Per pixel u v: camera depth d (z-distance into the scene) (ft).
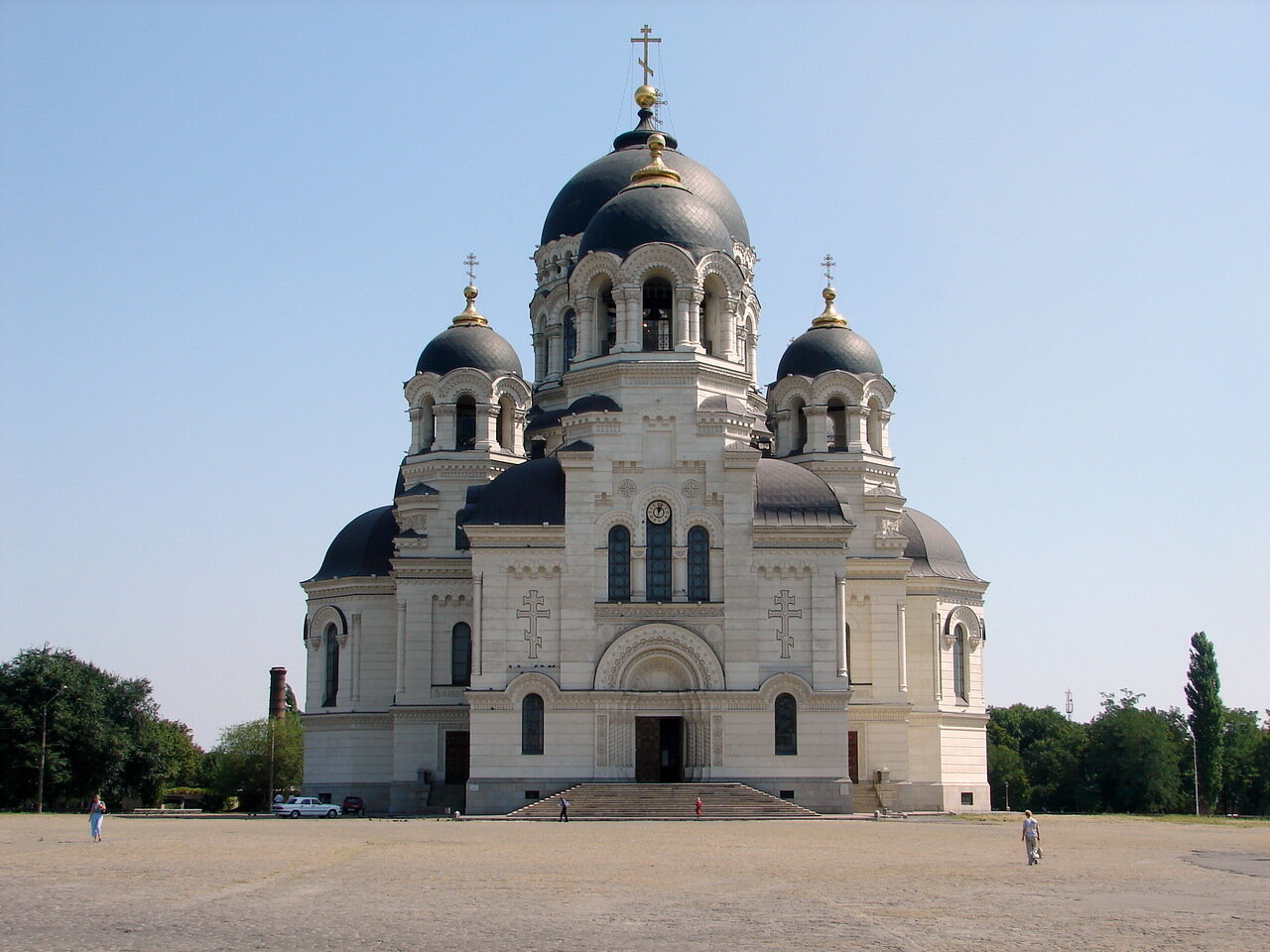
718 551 330.34
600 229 353.51
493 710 323.57
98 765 448.24
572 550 328.70
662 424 334.85
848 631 368.68
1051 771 593.83
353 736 382.83
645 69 429.38
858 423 387.14
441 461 386.32
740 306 353.10
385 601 387.96
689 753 324.19
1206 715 540.93
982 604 398.83
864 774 361.30
